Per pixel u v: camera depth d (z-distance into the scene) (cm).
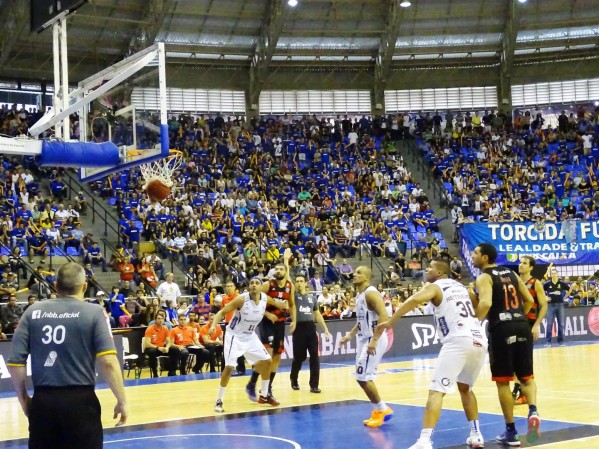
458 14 3108
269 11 2933
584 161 3300
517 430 879
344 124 3391
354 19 3080
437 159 3306
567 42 3306
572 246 2672
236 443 849
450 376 735
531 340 812
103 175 1291
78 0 1087
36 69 2827
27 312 516
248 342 1119
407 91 3494
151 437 901
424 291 748
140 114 1202
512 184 3161
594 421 925
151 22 2620
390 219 2855
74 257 2219
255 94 3253
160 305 1822
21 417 1118
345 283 2430
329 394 1259
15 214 2298
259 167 3091
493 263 827
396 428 921
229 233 2491
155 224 2423
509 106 3500
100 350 507
